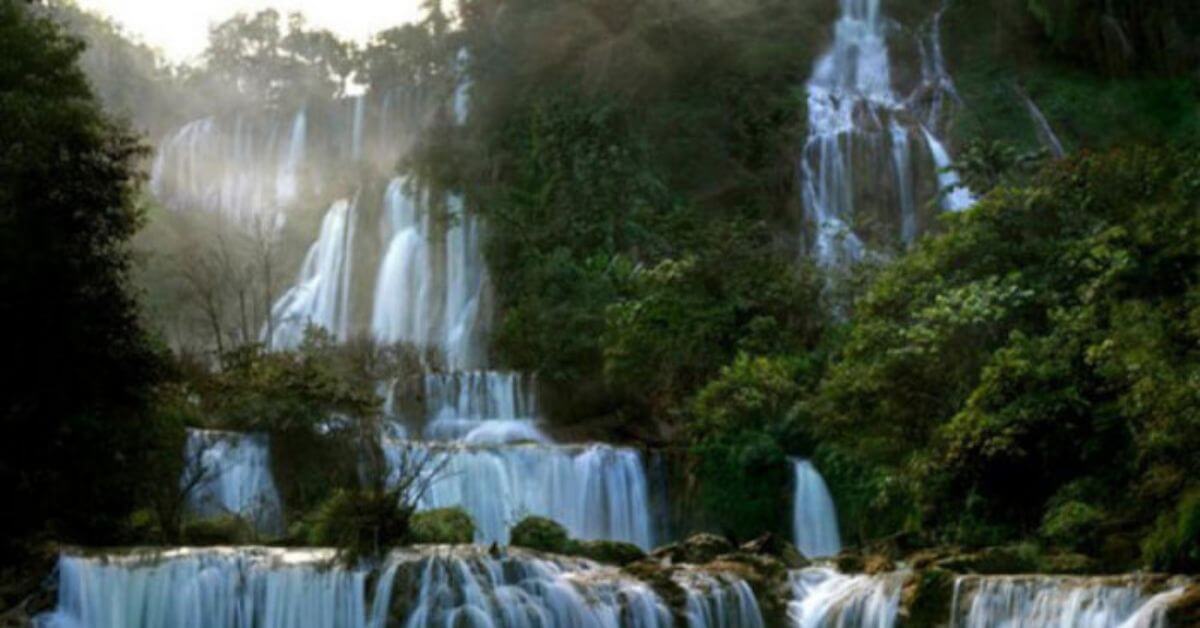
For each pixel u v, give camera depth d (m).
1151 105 50.69
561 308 37.81
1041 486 23.22
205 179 57.69
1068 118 51.50
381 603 19.30
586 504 29.02
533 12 52.50
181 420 26.12
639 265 38.94
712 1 53.91
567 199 43.16
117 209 23.91
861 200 49.41
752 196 47.75
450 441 31.11
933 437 25.11
